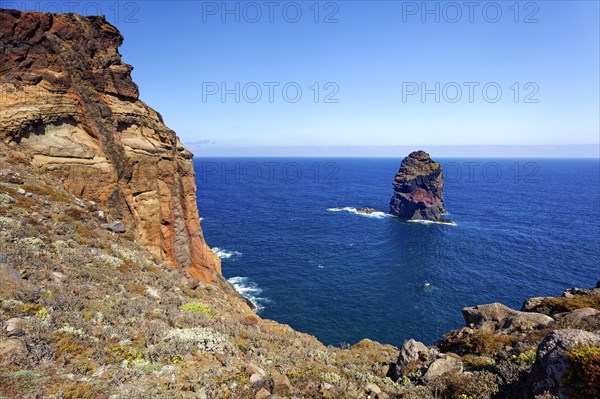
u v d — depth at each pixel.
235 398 9.48
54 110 25.05
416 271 70.12
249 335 14.75
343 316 50.81
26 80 24.38
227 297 22.97
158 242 31.09
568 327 13.79
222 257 74.38
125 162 28.83
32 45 25.02
